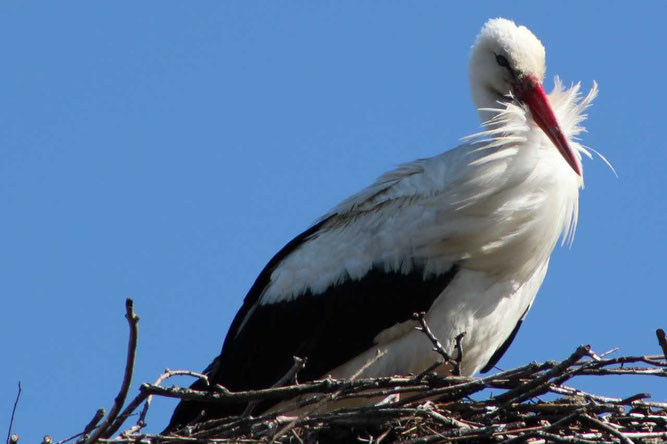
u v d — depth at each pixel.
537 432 9.86
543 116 12.85
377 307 12.20
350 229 12.61
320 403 9.75
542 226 12.05
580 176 12.44
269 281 13.08
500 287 12.09
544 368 10.16
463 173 11.98
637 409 10.71
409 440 10.24
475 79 13.88
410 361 12.09
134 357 8.52
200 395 9.29
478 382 10.20
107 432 9.27
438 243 11.99
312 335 12.50
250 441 9.80
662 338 9.69
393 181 12.59
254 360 12.86
